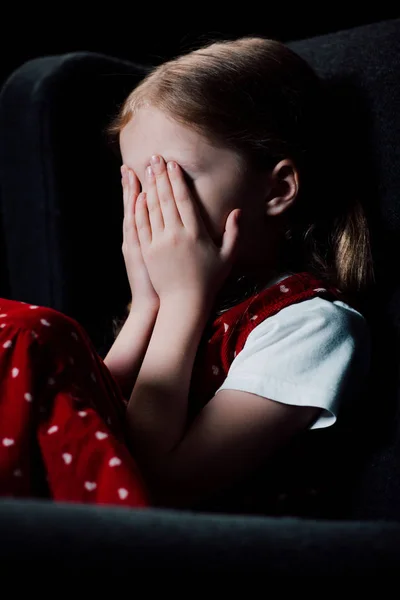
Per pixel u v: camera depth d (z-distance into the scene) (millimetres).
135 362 1004
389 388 948
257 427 872
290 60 1034
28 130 1100
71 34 2033
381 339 978
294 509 934
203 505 918
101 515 409
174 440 868
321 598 386
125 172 1008
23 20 1991
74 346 740
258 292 980
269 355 895
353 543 414
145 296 1021
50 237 1110
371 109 1013
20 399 685
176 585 374
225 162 954
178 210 951
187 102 946
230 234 954
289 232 1012
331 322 922
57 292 1120
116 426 774
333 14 2086
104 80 1132
